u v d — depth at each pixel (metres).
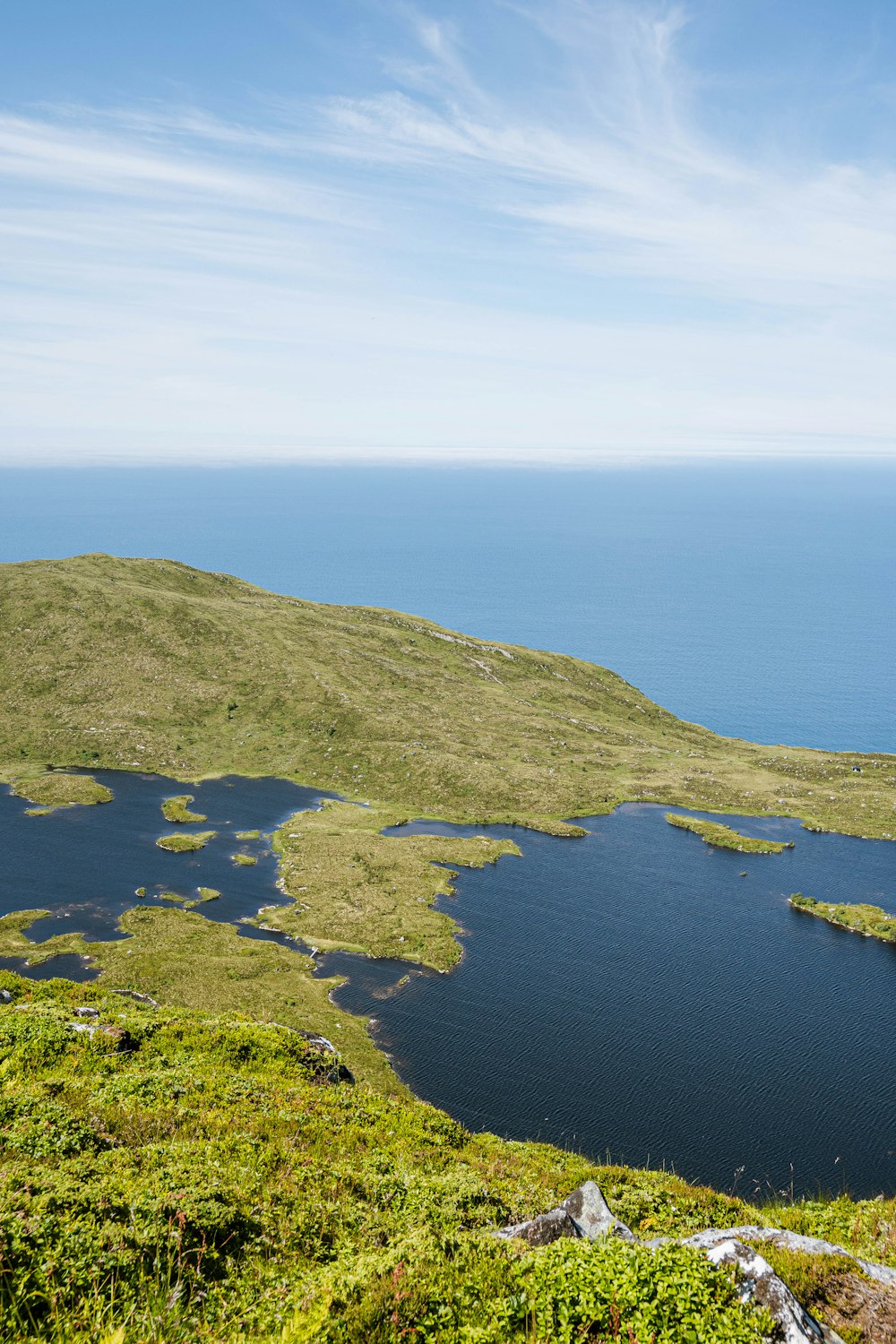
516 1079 57.38
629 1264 11.43
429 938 78.06
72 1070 25.66
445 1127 29.03
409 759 128.88
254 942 73.94
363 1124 26.41
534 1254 12.42
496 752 136.00
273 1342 10.70
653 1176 27.94
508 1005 67.44
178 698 139.75
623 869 98.88
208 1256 13.18
